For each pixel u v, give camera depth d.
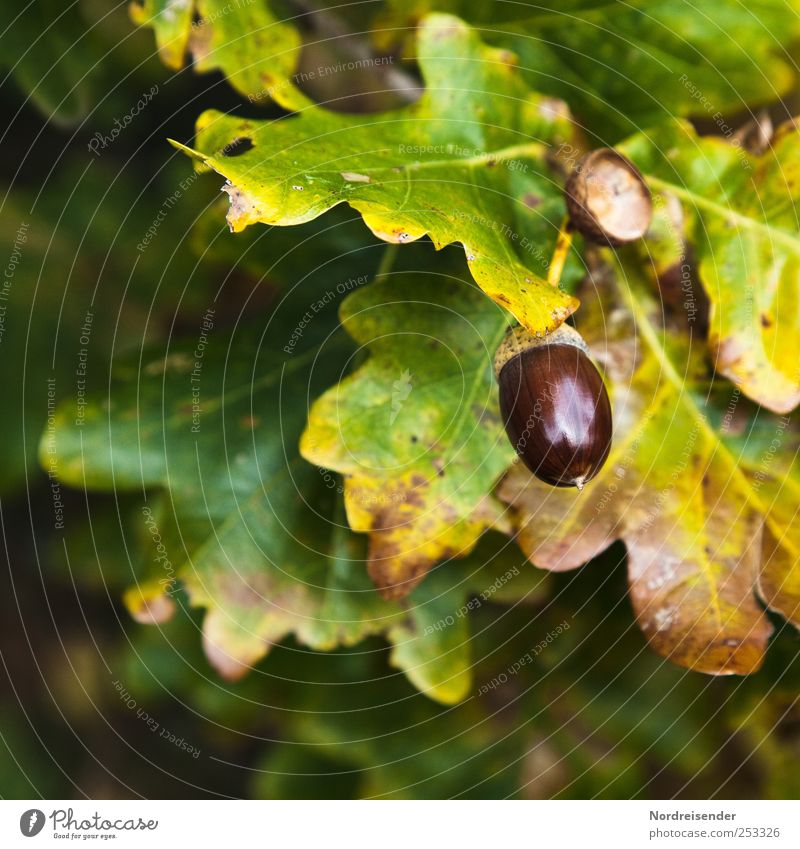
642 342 0.36
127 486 0.39
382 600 0.39
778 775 0.42
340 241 0.40
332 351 0.39
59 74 0.41
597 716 0.42
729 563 0.36
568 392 0.34
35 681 0.47
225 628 0.39
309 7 0.39
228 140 0.35
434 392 0.36
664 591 0.36
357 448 0.36
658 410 0.37
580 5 0.38
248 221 0.33
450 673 0.39
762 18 0.38
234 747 0.47
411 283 0.36
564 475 0.34
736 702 0.42
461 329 0.36
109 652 0.48
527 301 0.33
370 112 0.43
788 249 0.36
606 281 0.36
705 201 0.36
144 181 0.44
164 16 0.38
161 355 0.40
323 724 0.43
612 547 0.40
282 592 0.39
